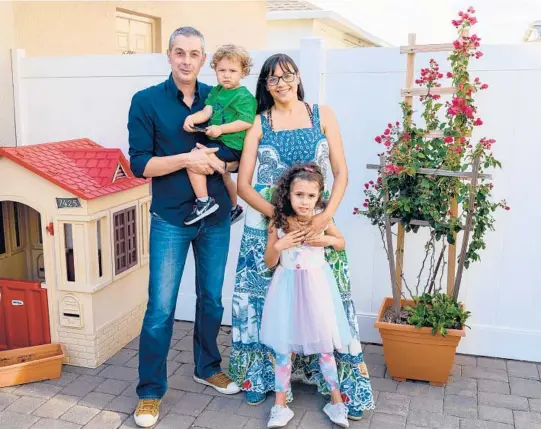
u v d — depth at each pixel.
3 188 3.60
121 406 3.25
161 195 3.09
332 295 3.05
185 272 4.47
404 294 4.04
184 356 3.90
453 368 3.72
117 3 5.83
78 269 3.57
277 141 3.02
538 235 3.72
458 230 3.32
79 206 3.49
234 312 3.30
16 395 3.34
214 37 7.95
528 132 3.65
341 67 3.87
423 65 3.77
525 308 3.82
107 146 4.44
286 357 3.09
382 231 3.66
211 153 2.97
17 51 4.45
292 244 2.92
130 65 4.27
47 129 4.53
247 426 3.06
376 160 3.92
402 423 3.07
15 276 4.14
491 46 3.60
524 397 3.34
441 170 3.25
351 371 3.13
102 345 3.75
